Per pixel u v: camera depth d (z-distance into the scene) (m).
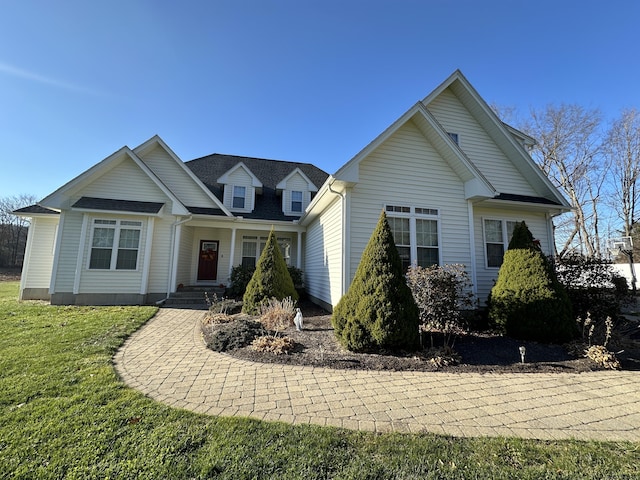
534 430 2.73
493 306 6.77
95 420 2.69
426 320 5.74
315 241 11.77
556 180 22.67
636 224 22.22
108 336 5.76
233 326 6.19
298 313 6.88
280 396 3.41
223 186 14.96
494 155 10.36
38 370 3.91
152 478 1.96
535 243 6.84
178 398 3.27
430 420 2.89
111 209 10.06
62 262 10.00
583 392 3.65
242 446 2.33
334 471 2.07
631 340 6.28
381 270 5.36
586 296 7.44
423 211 8.30
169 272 11.07
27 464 2.08
